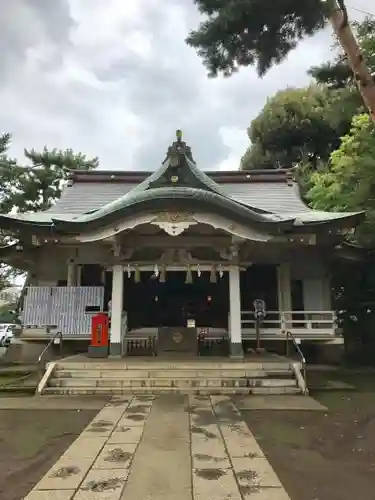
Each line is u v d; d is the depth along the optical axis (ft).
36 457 21.59
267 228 47.73
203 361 44.14
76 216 56.85
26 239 52.44
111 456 21.20
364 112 55.16
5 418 29.73
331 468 20.04
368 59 44.42
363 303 64.54
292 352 56.49
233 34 33.22
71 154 104.06
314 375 49.42
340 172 55.93
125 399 35.86
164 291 64.54
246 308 61.21
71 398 36.50
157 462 20.35
